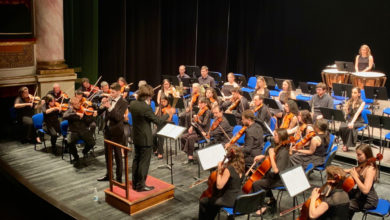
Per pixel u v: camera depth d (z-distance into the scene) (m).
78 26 10.17
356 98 7.34
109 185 5.97
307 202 4.35
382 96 8.08
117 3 10.62
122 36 10.84
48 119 7.39
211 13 12.73
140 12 11.13
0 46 7.92
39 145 7.88
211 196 4.76
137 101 5.38
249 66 13.24
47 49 8.52
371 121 6.68
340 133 7.32
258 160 5.52
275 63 13.30
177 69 12.35
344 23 11.77
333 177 4.16
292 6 12.63
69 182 6.28
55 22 8.48
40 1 8.30
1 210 5.89
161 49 11.89
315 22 12.30
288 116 6.73
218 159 5.07
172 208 5.55
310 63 12.62
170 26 11.96
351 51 11.78
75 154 6.89
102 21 10.54
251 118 6.05
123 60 10.97
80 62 10.37
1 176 6.53
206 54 12.92
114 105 5.83
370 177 4.55
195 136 7.07
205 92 7.86
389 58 11.17
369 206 4.64
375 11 11.18
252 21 13.02
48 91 8.57
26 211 5.93
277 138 5.19
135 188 5.63
